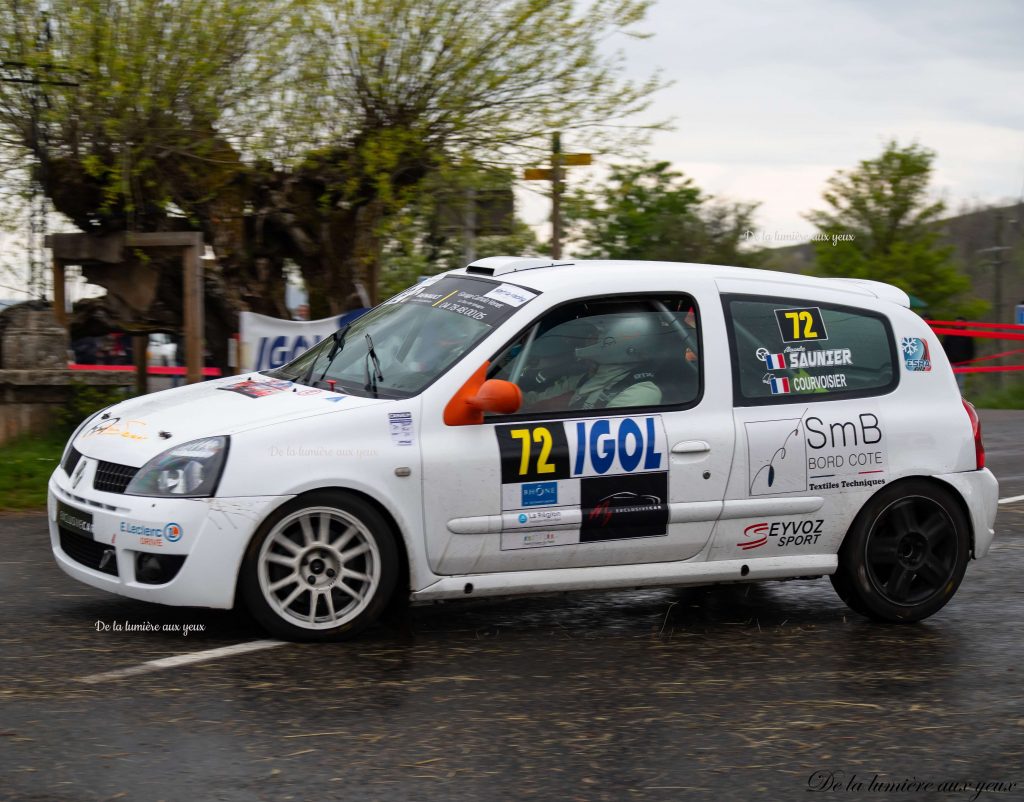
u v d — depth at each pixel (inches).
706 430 227.1
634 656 212.5
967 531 246.5
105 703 177.8
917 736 175.5
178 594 201.5
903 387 245.0
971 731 178.1
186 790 147.7
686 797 151.1
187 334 441.7
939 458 243.4
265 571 205.5
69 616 224.2
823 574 239.1
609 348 226.7
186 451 204.5
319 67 469.7
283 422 208.4
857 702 190.2
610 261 245.9
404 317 241.3
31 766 153.8
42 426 429.4
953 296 1117.1
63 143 456.1
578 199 504.1
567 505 218.8
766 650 219.3
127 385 451.2
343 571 209.9
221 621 221.9
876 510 239.1
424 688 189.8
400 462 209.6
